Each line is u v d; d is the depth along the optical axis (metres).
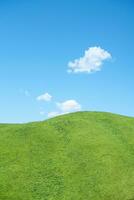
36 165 32.91
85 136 37.50
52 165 33.12
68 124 39.56
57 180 31.61
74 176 32.28
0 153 33.84
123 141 38.31
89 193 30.84
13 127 38.97
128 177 33.38
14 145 35.12
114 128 40.53
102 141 37.19
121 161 35.06
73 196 30.23
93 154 35.12
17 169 32.12
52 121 40.19
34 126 38.69
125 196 31.41
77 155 34.75
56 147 35.44
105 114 44.12
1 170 31.83
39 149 34.94
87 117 42.22
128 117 45.00
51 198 29.75
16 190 30.02
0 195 29.20
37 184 30.91
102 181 32.31
